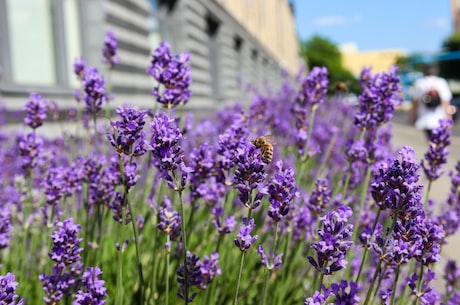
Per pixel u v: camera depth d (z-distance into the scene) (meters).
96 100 2.33
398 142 13.83
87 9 7.90
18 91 5.99
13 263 2.70
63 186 2.18
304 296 2.25
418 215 1.50
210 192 2.37
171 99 2.01
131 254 2.71
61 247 1.63
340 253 1.40
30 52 6.71
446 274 2.50
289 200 1.54
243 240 1.55
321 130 4.60
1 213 2.14
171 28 12.92
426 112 8.99
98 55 7.91
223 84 17.95
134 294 2.30
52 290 1.67
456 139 14.60
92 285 1.53
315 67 2.59
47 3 7.07
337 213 1.40
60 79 7.26
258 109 3.20
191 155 1.99
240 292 2.58
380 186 1.56
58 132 5.50
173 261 2.48
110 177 2.17
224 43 18.17
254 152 1.55
